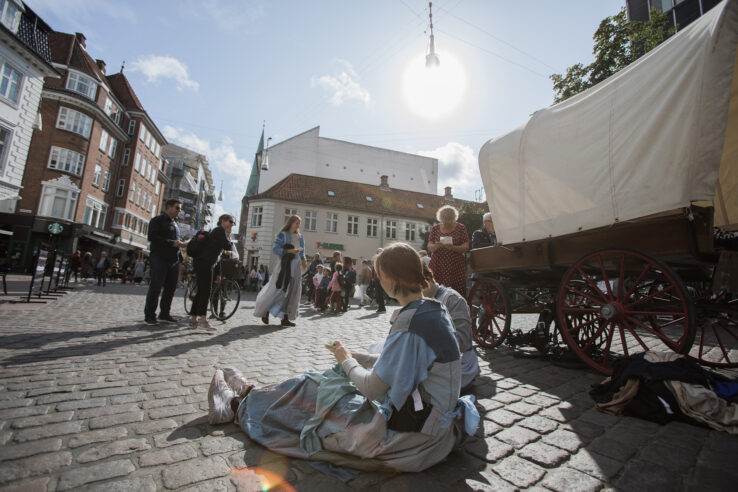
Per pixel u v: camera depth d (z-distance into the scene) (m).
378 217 33.78
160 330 5.40
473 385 3.30
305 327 6.77
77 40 28.55
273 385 2.13
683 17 15.09
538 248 4.29
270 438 1.93
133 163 32.69
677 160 2.87
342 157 41.44
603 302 3.52
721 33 2.72
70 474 1.63
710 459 1.93
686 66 2.89
